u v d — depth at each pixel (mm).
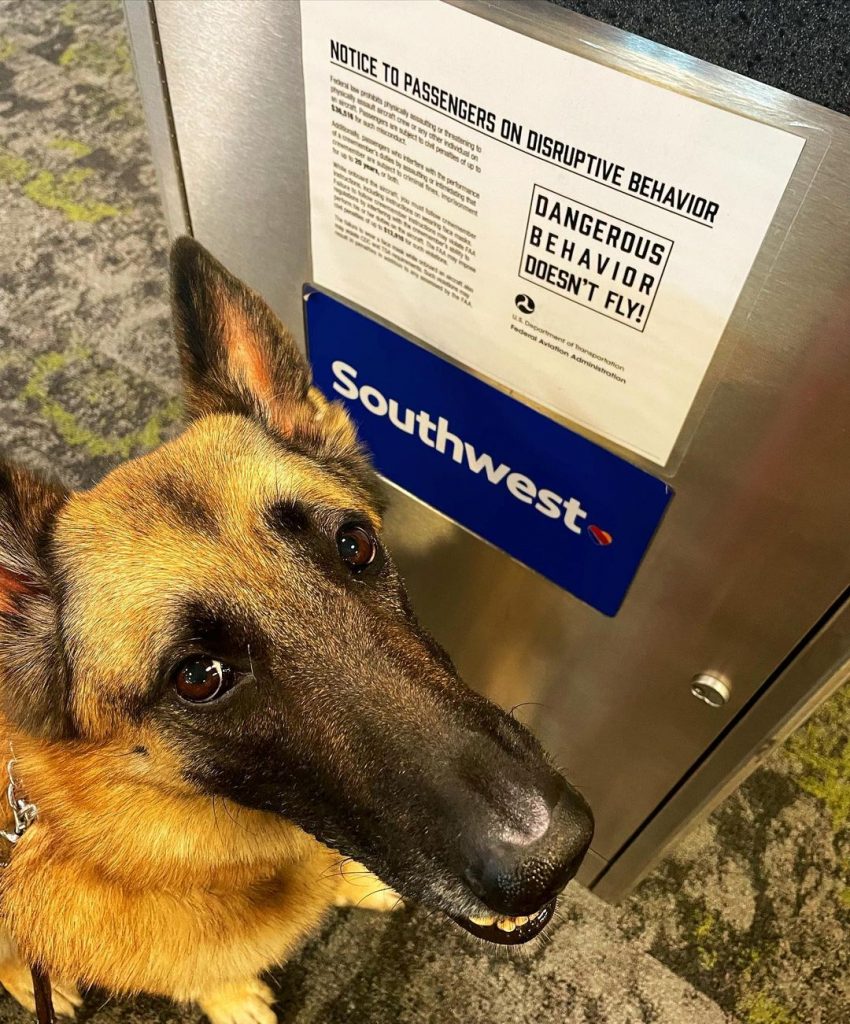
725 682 571
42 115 1450
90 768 504
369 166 487
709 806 680
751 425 431
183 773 500
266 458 509
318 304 605
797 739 934
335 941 809
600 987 791
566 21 359
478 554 681
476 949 807
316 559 489
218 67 506
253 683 468
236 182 572
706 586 527
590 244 425
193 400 554
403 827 447
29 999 770
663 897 837
